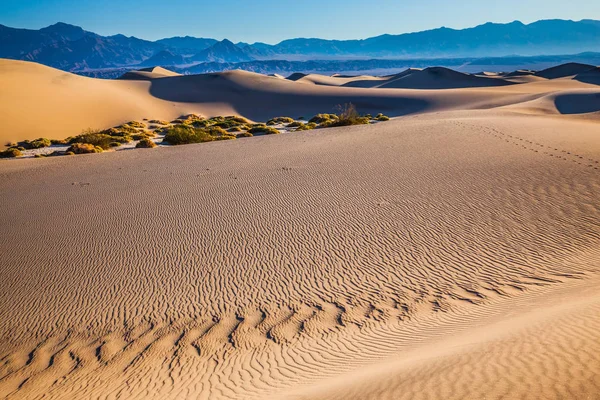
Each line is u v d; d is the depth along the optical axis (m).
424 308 9.95
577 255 11.66
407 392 5.52
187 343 9.27
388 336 8.84
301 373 7.67
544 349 6.14
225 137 41.31
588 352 5.83
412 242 13.16
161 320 10.23
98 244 14.57
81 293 11.62
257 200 17.69
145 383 7.94
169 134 39.28
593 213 13.94
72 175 25.12
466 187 17.00
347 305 10.34
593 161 18.83
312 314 10.09
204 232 14.93
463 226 13.88
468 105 73.94
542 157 19.95
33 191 21.92
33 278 12.56
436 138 26.23
